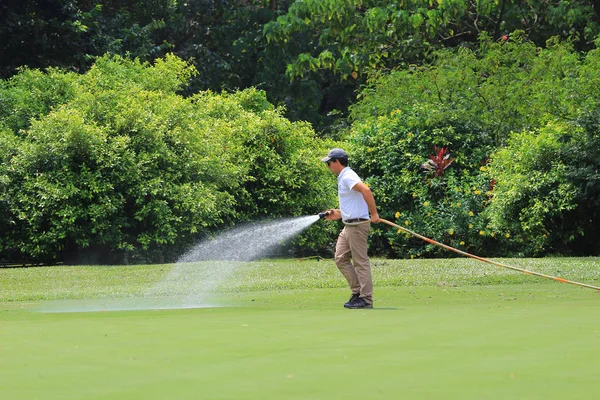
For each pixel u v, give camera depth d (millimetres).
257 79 99312
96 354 15219
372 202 25391
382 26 78250
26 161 49438
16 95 55531
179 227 50562
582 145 49469
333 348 15844
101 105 52312
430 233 55281
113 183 49469
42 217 49531
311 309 24547
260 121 57688
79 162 50031
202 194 50625
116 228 49406
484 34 72000
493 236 54031
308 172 57938
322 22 84375
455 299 27578
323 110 109812
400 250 56969
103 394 11695
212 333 18188
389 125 59875
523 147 51281
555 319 20609
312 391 11852
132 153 49656
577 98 53875
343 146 60562
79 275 38656
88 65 79500
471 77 65062
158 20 94562
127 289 32594
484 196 54625
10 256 53031
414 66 77000
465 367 13719
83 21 79438
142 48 84250
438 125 58812
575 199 49562
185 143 52219
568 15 76438
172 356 14953
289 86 97125
